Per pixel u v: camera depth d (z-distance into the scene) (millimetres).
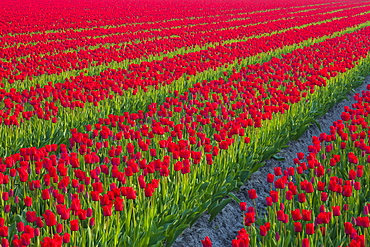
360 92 14469
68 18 33656
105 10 42344
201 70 13328
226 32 25938
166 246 5145
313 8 56219
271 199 4832
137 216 5191
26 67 12703
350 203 5574
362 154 6758
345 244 4762
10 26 27531
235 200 6836
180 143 6379
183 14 41000
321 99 11539
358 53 16312
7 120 7680
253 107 8836
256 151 7820
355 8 53969
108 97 10844
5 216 4848
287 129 9094
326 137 7023
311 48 19859
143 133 7027
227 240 5988
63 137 8336
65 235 3977
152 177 6066
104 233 4609
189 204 5648
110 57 15914
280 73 12828
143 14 39688
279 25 30703
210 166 6840
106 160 6402
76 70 14656
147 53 17125
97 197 4559
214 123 7953
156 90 11742
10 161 5477
